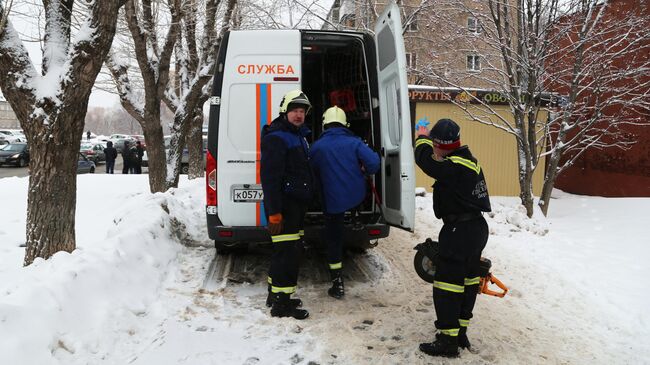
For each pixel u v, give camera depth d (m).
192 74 10.95
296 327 3.98
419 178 12.29
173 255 5.61
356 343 3.73
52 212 4.52
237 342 3.69
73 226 4.68
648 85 10.07
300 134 4.31
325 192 4.57
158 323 3.95
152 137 9.40
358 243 5.30
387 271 5.59
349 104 6.41
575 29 9.05
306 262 5.89
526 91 8.97
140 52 8.65
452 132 3.60
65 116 4.40
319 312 4.33
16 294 3.35
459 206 3.60
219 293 4.68
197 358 3.43
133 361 3.33
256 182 4.94
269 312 4.27
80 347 3.29
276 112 4.94
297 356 3.51
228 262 5.65
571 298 4.96
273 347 3.63
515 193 12.43
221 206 4.94
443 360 3.54
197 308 4.30
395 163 4.76
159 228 5.79
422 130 3.81
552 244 7.05
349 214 5.22
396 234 7.57
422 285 5.15
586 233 7.73
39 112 4.34
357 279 5.30
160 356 3.42
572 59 9.58
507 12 8.84
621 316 4.49
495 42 8.81
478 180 3.63
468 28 10.04
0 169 24.00
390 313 4.36
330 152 4.55
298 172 4.14
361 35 5.26
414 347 3.71
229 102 4.95
